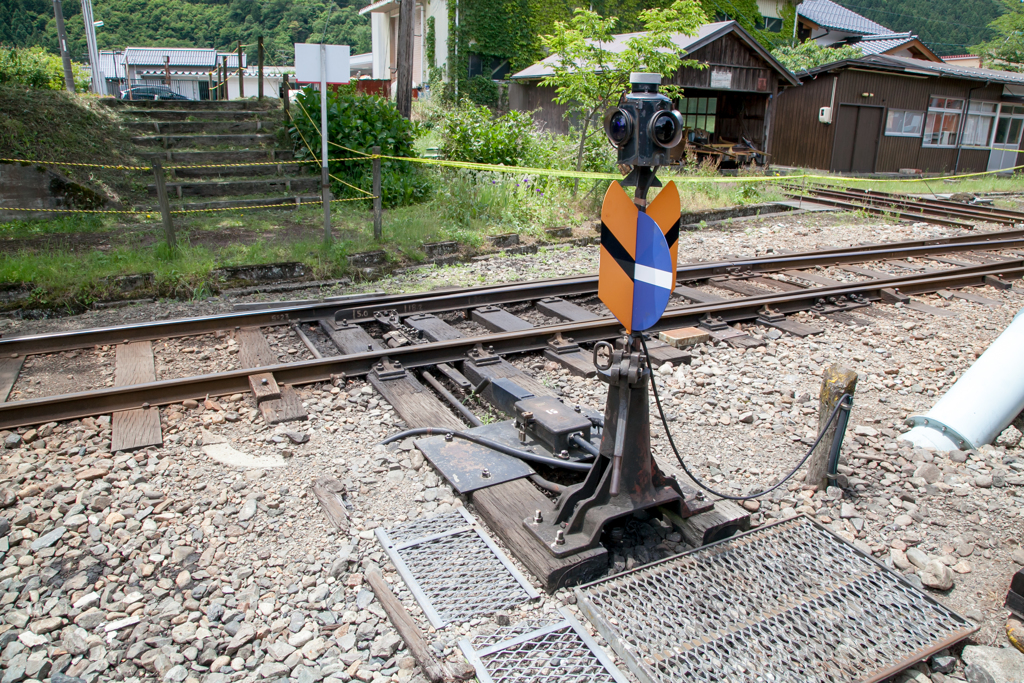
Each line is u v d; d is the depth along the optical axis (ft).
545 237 36.17
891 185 65.92
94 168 36.42
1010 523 12.16
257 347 19.75
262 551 10.96
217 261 26.99
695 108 78.54
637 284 9.96
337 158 39.47
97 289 23.75
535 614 9.87
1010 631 9.61
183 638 9.21
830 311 24.63
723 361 19.97
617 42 64.54
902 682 8.89
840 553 11.12
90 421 14.85
